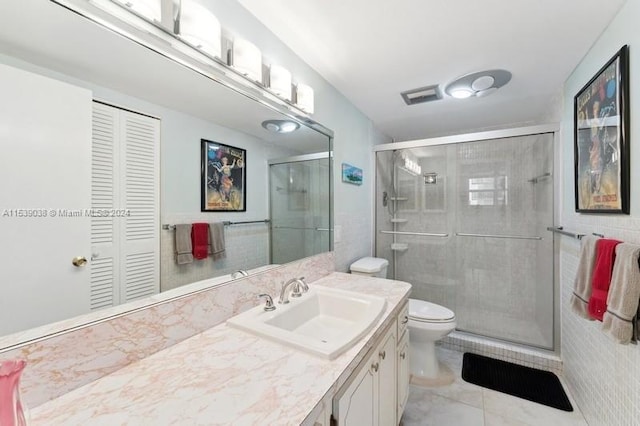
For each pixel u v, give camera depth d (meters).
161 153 0.95
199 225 1.09
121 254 0.84
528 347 2.26
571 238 1.89
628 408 1.17
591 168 1.53
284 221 1.55
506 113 2.67
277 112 1.47
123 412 0.62
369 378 1.02
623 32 1.24
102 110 0.79
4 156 0.61
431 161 2.82
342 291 1.47
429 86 2.07
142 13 0.83
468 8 1.28
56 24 0.69
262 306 1.28
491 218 2.60
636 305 1.00
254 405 0.64
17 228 0.63
